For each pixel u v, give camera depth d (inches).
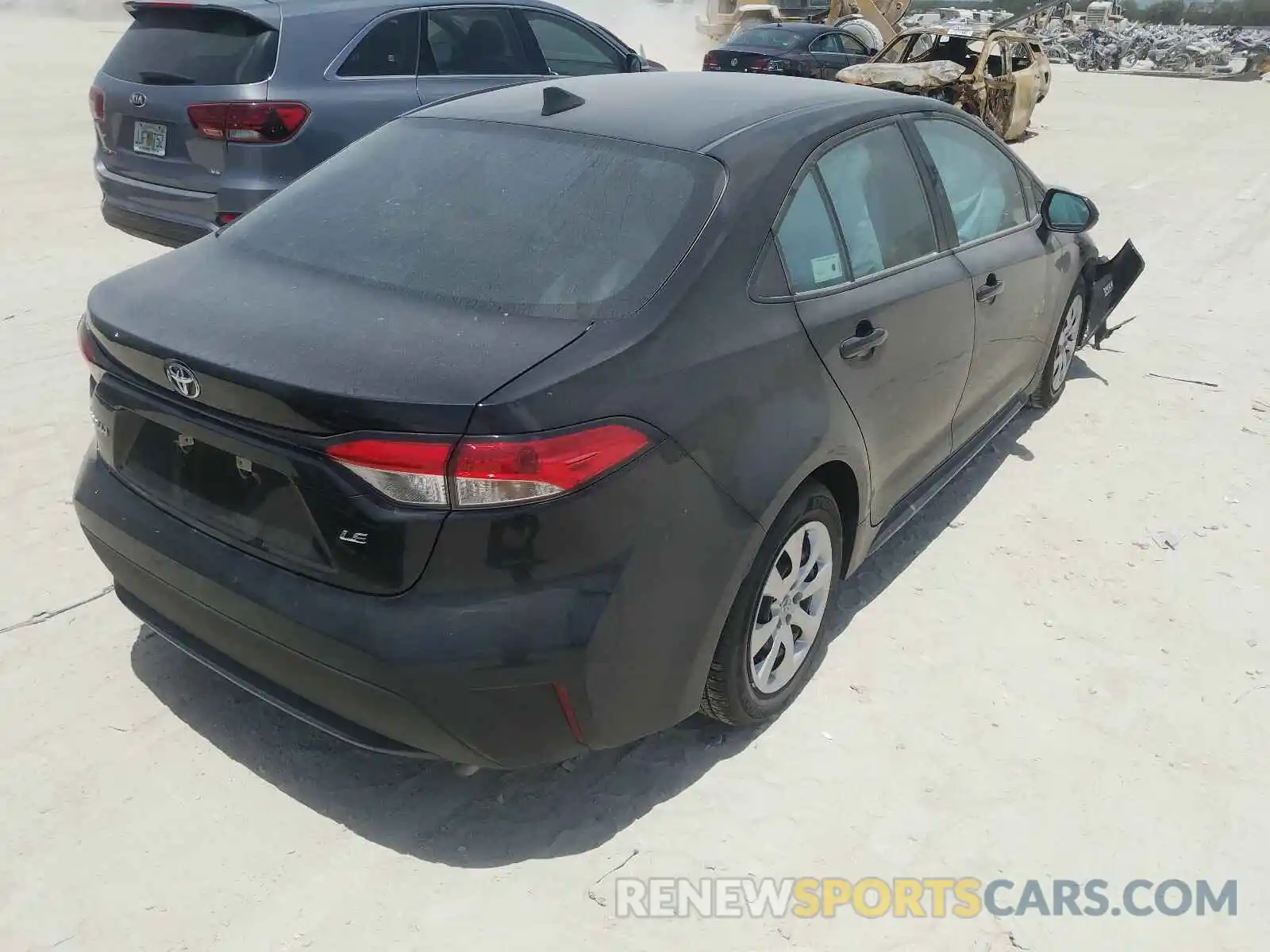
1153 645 141.6
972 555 162.6
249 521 99.8
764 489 106.2
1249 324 278.7
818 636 128.6
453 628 90.3
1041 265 180.5
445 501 88.4
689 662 104.0
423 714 92.7
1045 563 160.6
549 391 90.7
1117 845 109.4
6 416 193.9
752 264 111.2
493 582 90.6
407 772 116.3
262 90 222.7
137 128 232.8
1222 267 334.6
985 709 128.2
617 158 117.6
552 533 90.5
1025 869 106.3
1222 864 107.7
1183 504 179.9
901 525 144.6
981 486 185.0
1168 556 163.5
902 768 118.5
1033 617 146.9
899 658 137.0
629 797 113.5
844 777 116.8
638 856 106.3
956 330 147.3
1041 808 113.7
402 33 252.1
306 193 126.7
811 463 112.9
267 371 92.5
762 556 110.2
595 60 311.4
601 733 98.9
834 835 109.5
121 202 239.8
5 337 233.3
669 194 112.2
